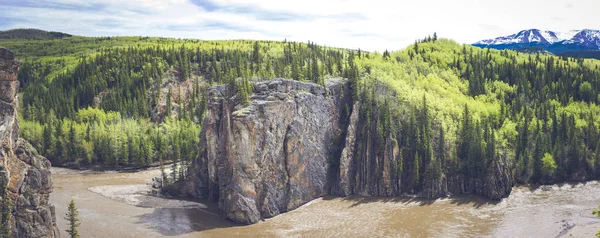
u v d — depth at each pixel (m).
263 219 125.06
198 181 149.62
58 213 128.00
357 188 149.12
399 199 143.75
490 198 144.12
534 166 162.75
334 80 166.38
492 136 151.12
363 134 153.25
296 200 135.62
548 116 185.12
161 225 119.56
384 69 195.88
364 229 116.56
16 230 79.19
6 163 78.50
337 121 158.75
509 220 123.38
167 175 171.00
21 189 81.88
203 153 151.00
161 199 144.88
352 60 182.50
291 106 137.88
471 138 155.00
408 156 152.25
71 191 156.00
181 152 186.62
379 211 131.75
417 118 158.12
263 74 189.75
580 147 169.50
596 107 196.88
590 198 144.25
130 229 115.94
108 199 144.62
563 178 163.62
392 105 162.25
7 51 79.12
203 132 153.88
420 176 148.38
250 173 124.50
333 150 154.50
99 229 115.31
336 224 120.69
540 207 135.38
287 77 176.25
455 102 181.50
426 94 174.75
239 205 121.62
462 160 154.62
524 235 111.56
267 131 128.75
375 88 164.75
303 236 111.81
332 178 150.38
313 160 144.62
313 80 167.75
